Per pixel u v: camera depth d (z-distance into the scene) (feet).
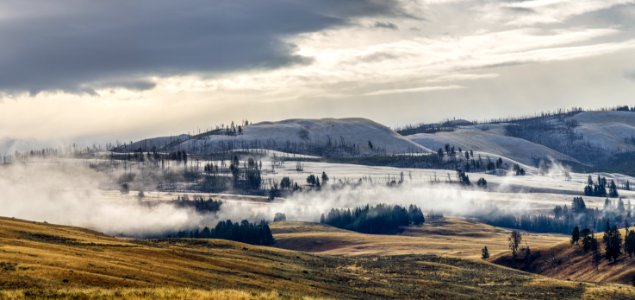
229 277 328.08
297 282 380.17
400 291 434.71
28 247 274.16
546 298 473.67
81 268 242.78
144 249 347.77
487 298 458.09
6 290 181.27
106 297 163.53
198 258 367.25
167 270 294.25
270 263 466.70
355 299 362.94
